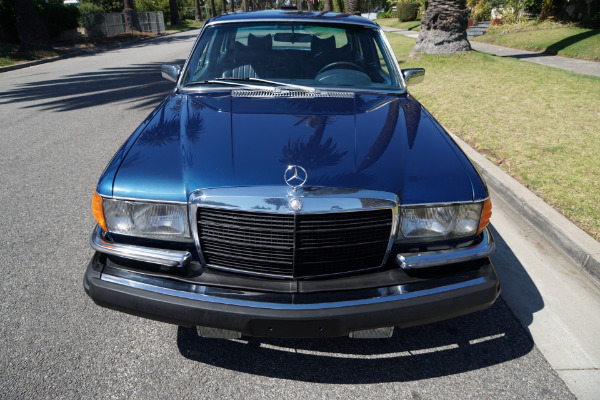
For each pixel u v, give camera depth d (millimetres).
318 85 3131
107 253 2053
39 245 3322
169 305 1949
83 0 30516
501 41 16812
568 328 2574
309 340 2473
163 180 2035
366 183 1992
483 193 2104
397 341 2475
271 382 2191
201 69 3281
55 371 2205
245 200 1914
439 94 7516
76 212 3840
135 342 2418
